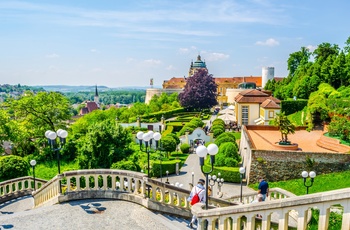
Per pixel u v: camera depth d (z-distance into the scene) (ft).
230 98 339.36
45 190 52.49
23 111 161.89
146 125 240.53
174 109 323.78
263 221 24.03
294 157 95.09
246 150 115.55
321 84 187.42
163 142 151.74
